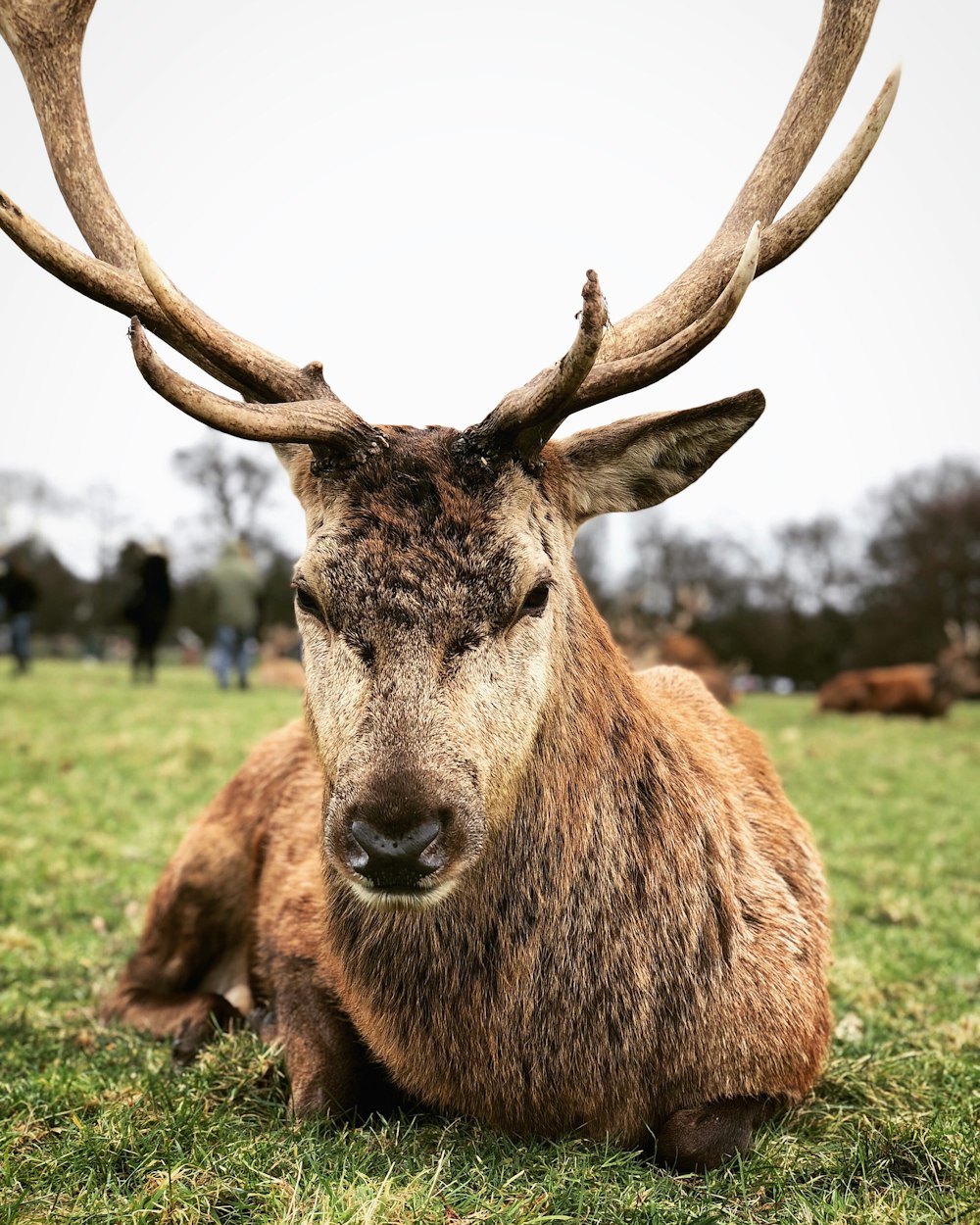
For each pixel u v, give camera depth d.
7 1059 4.10
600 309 2.87
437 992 3.28
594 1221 2.84
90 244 4.01
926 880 7.93
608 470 3.59
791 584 65.44
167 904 4.87
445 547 3.10
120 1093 3.57
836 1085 3.80
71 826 8.66
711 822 3.58
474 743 3.01
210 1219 2.79
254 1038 3.99
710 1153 3.19
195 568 62.03
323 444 3.18
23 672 22.66
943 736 18.34
